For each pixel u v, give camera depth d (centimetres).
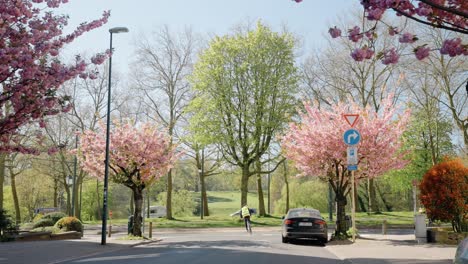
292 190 5931
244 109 4025
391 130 2266
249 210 3231
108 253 1792
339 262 1394
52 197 6444
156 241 2505
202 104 4075
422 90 4009
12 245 2067
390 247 1794
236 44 4112
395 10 661
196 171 5931
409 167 4816
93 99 4872
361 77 4341
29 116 1105
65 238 2681
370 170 2245
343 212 2269
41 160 5231
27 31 1101
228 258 1518
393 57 687
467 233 1816
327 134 2219
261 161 4369
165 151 2708
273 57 4084
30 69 1034
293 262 1398
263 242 2294
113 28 2181
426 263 1250
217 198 9925
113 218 6544
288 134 2409
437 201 1828
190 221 4506
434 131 4703
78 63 1126
